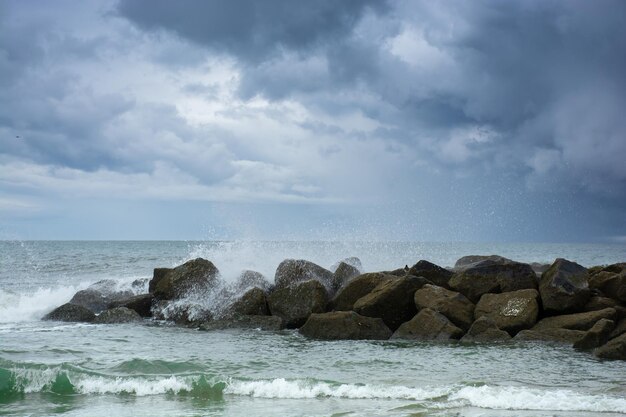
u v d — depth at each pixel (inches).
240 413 393.1
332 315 662.5
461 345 603.8
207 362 524.7
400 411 392.2
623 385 445.1
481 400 409.1
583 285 653.3
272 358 546.3
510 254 3132.4
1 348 583.8
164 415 391.5
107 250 3351.4
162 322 766.5
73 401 427.2
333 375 482.9
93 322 775.7
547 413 384.5
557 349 579.2
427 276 742.5
